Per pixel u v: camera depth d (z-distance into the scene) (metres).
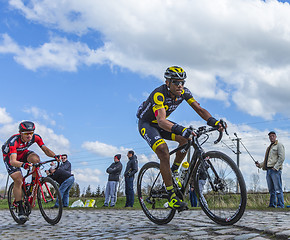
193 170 3.21
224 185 2.85
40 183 4.39
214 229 2.85
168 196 3.31
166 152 3.23
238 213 2.73
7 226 4.44
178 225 3.30
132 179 7.92
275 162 6.26
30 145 4.61
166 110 3.45
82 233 3.37
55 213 4.23
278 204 6.23
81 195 15.89
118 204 10.10
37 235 3.44
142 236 2.79
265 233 2.50
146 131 3.43
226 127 3.05
